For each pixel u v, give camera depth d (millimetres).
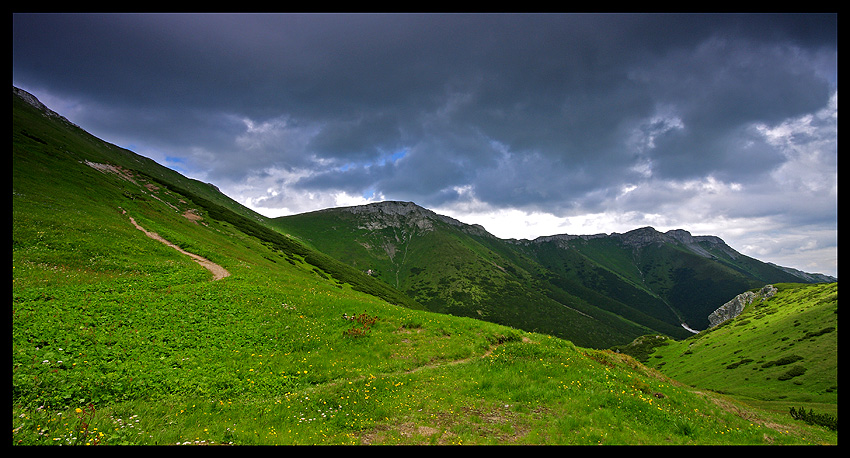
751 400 62969
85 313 20875
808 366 70250
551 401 15789
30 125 92938
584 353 26328
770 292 162375
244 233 99562
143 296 25922
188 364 18391
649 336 178500
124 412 12906
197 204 106938
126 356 17719
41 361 14789
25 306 19469
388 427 13219
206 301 28000
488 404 15570
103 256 33250
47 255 29203
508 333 29844
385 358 23375
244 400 16047
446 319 31688
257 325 25469
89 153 99312
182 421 12688
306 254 115500
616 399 15844
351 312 30406
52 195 46406
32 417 10938
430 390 17281
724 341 120000
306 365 20703
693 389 25094
